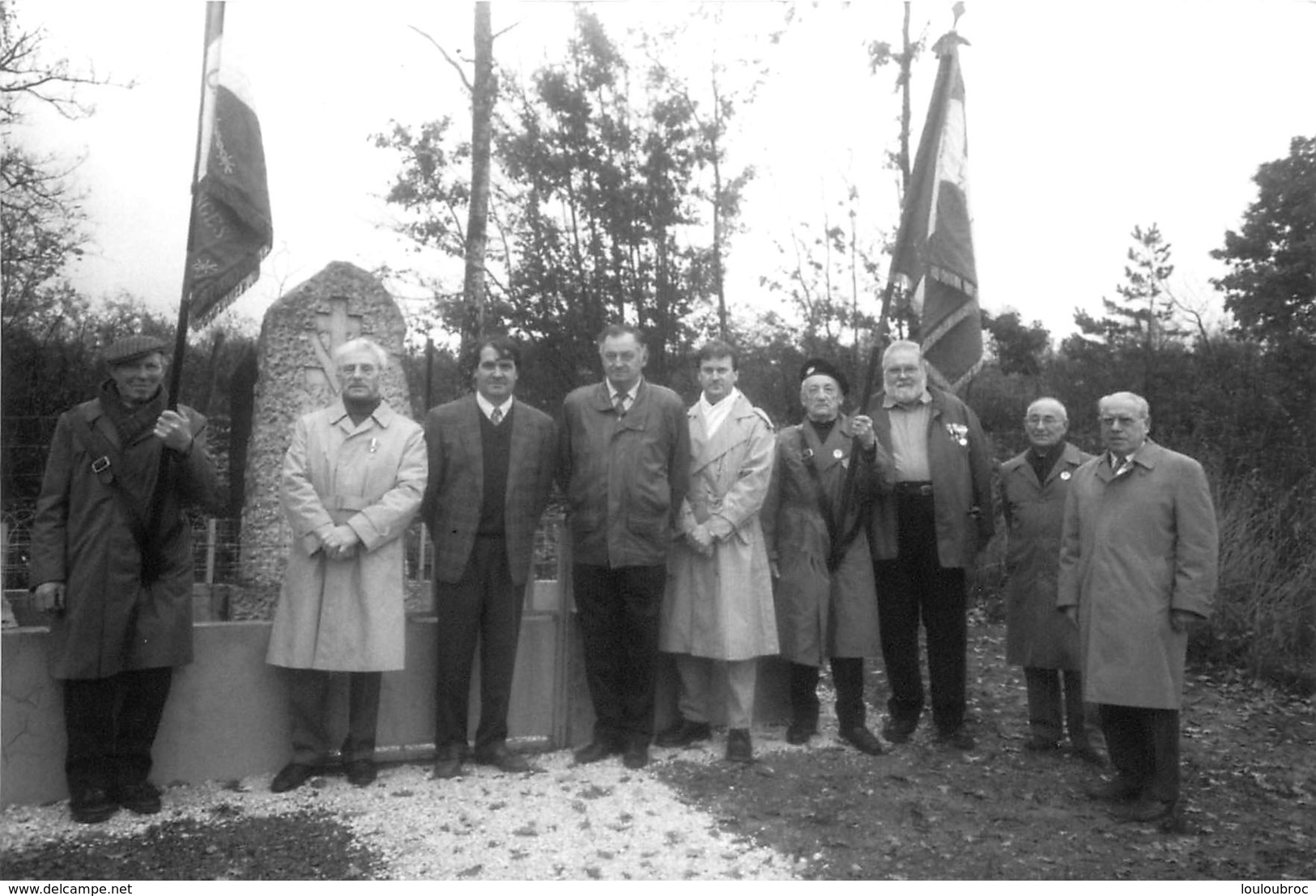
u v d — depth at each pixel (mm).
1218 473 9906
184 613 4461
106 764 4430
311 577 4715
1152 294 19609
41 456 8812
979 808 4809
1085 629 4832
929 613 5727
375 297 6461
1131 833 4590
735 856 4133
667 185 16531
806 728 5723
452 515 4918
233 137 4434
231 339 12742
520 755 5137
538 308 16359
